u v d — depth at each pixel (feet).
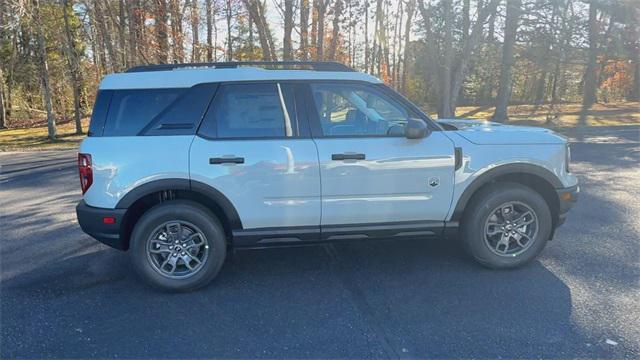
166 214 11.91
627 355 8.95
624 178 25.95
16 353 9.37
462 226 13.25
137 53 55.42
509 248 13.26
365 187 12.35
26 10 58.70
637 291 11.67
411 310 10.94
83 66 79.10
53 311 11.19
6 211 21.30
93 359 9.15
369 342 9.60
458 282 12.46
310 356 9.12
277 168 11.98
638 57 83.20
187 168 11.75
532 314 10.59
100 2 56.03
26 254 15.24
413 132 12.05
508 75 67.82
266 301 11.59
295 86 12.46
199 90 12.14
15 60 93.66
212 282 12.80
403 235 12.88
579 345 9.30
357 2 51.88
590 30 67.77
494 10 49.98
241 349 9.42
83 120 92.79
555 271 13.05
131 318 10.82
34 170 35.06
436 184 12.61
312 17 54.90
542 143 13.02
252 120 12.25
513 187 12.98
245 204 12.06
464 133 13.04
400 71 120.67
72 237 17.07
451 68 54.19
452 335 9.78
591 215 18.53
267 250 15.21
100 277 13.26
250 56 73.05
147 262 12.05
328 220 12.45
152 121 11.94
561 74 86.53
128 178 11.66
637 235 16.02
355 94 12.77
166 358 9.15
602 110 82.74
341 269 13.57
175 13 59.00
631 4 71.05
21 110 96.43
